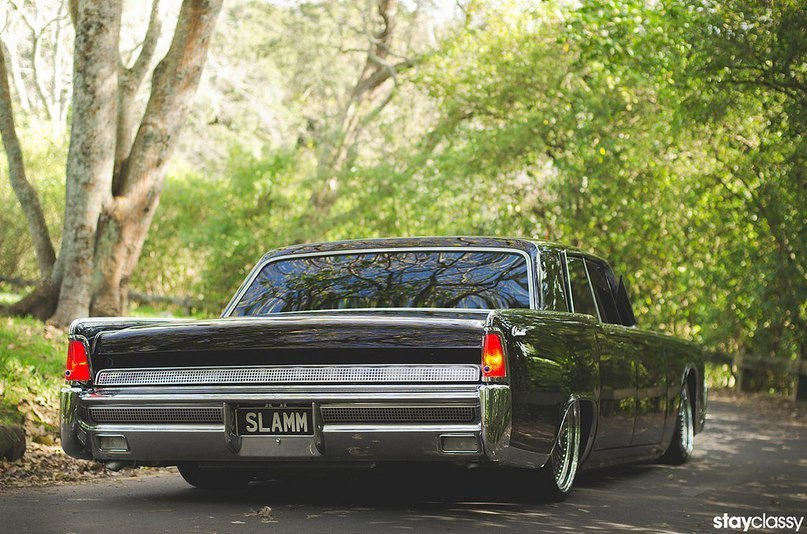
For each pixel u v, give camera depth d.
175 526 5.25
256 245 26.09
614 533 5.38
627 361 7.01
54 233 28.59
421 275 6.25
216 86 42.97
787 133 13.92
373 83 31.30
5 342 12.44
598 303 7.02
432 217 24.64
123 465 5.81
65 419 5.74
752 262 17.78
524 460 5.48
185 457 5.54
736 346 22.00
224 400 5.38
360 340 5.24
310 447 5.32
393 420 5.22
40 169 29.16
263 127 42.28
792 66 13.74
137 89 16.36
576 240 22.44
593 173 21.34
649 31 17.16
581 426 6.38
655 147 20.06
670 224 20.72
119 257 15.88
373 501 6.15
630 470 8.28
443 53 25.41
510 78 23.70
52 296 16.03
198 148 45.50
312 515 5.61
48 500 6.21
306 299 6.27
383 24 32.03
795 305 17.38
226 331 5.42
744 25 13.99
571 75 23.33
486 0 24.75
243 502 6.11
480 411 5.12
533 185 23.58
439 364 5.21
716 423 13.52
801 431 12.75
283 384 5.32
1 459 7.85
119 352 5.66
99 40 15.18
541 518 5.69
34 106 42.31
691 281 20.28
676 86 15.11
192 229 26.66
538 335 5.64
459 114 25.33
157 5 16.50
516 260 6.26
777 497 7.05
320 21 38.56
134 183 15.93
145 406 5.54
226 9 41.00
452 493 6.48
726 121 16.89
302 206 26.83
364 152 30.61
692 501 6.67
